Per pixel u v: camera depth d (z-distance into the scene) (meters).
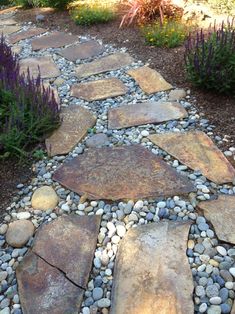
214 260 1.76
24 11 6.18
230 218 1.95
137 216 2.03
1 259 1.91
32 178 2.40
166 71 3.54
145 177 2.27
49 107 2.82
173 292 1.61
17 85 2.91
